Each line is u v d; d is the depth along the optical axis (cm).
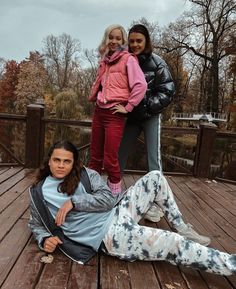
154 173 201
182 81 3136
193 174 461
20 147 862
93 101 292
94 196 189
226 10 2484
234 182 436
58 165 191
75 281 169
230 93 2825
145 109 285
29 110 429
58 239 190
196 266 173
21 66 4025
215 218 293
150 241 180
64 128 861
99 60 282
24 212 268
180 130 452
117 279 175
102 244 189
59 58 4412
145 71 284
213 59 2603
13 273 172
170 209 203
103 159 287
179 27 2659
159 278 179
